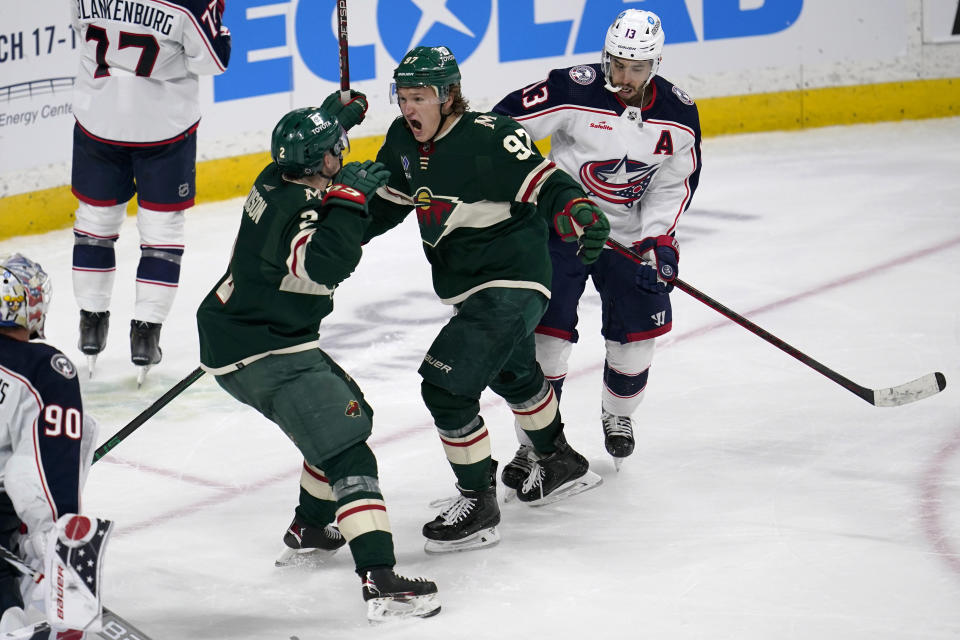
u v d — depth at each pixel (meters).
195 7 20.08
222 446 17.47
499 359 13.38
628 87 14.88
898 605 12.30
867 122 37.12
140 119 20.33
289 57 31.09
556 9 33.88
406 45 32.41
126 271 26.52
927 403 18.06
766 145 35.34
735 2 35.38
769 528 14.26
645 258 15.36
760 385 19.12
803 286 24.00
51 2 27.20
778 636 11.73
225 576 13.57
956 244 26.20
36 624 9.84
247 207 12.23
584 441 17.28
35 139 27.59
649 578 13.10
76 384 10.12
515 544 14.16
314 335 12.49
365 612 12.64
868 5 36.31
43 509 9.84
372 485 12.29
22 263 10.13
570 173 15.61
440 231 13.59
